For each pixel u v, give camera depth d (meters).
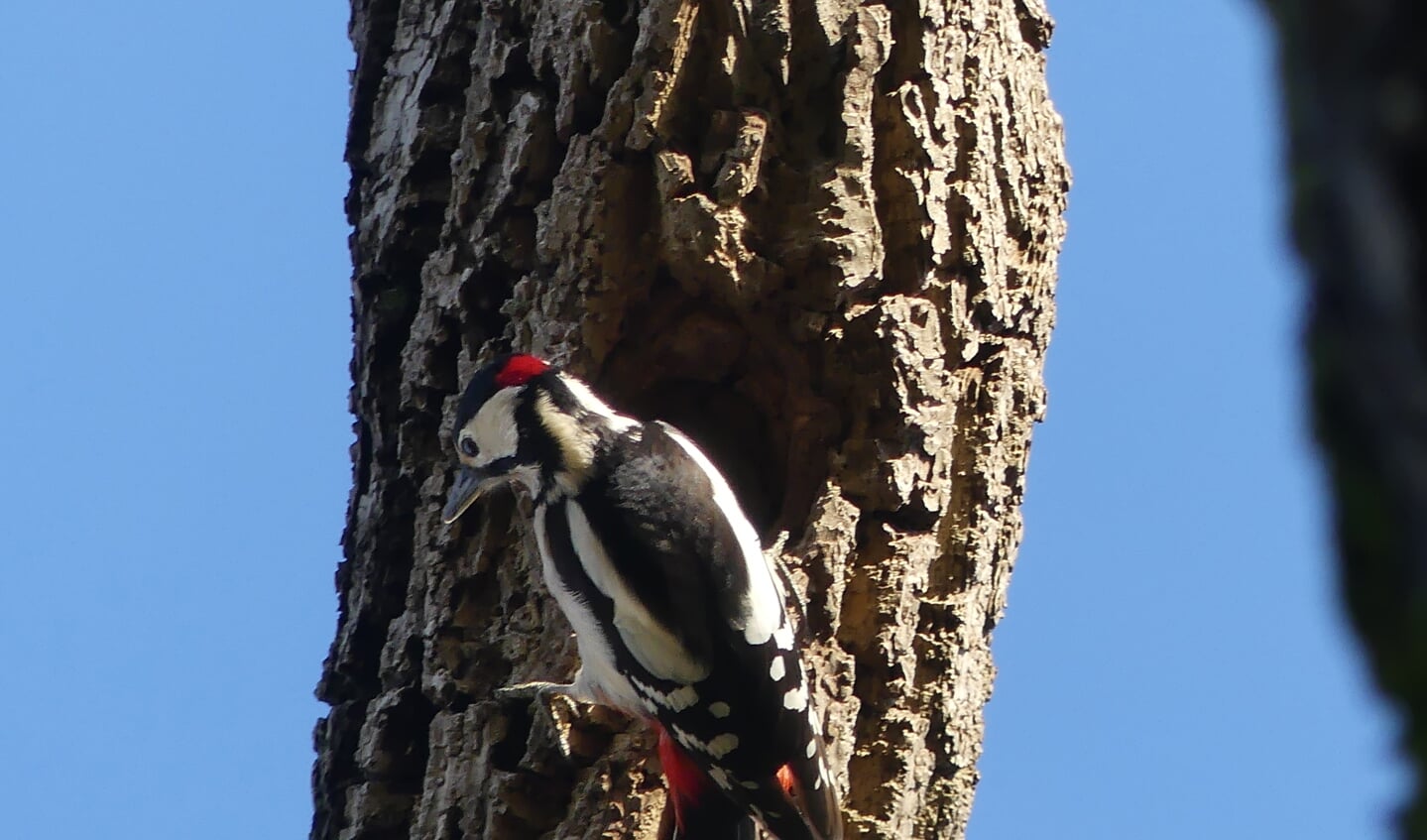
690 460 9.72
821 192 9.96
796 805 9.17
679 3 9.91
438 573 10.28
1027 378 10.63
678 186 9.95
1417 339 2.42
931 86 10.19
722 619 9.08
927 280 10.16
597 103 10.19
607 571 9.23
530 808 9.62
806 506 10.29
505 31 10.44
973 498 10.36
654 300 10.29
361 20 11.15
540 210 10.19
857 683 9.96
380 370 10.72
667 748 9.26
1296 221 2.51
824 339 10.09
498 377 9.84
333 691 10.64
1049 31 10.91
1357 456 2.45
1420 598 2.39
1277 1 2.52
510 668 10.05
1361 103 2.46
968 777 10.33
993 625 10.62
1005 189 10.46
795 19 10.02
